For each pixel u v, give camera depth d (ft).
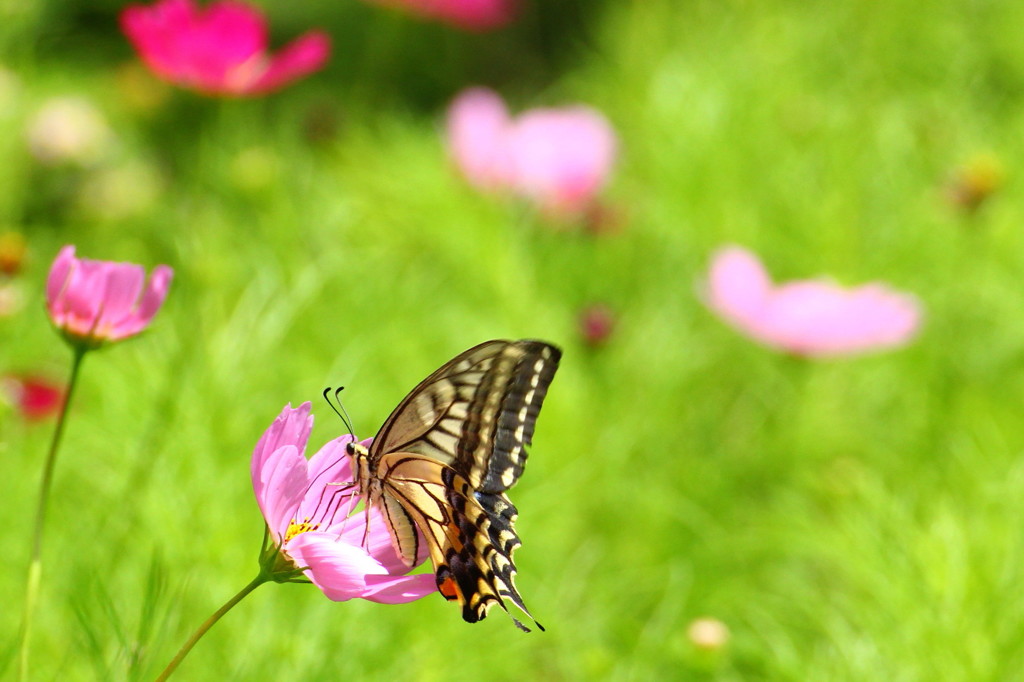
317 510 3.32
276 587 3.82
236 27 4.01
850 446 4.78
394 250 5.20
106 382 4.00
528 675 4.04
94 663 3.48
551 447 4.47
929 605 3.86
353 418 4.14
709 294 4.76
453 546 3.38
